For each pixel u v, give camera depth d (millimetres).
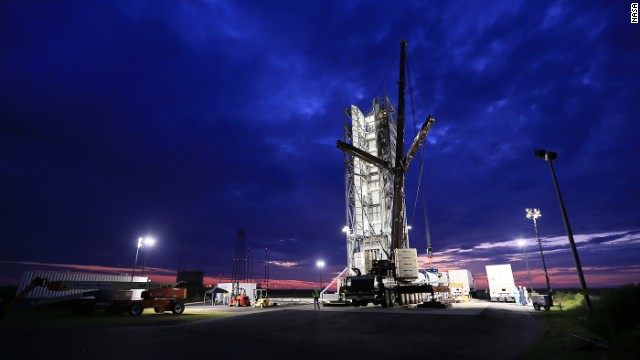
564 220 18922
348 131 51688
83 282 35594
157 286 36344
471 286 52094
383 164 35062
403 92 34844
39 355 12781
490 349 13016
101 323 24172
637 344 10188
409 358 12141
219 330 19984
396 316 22125
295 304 48844
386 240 45719
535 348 12523
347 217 48594
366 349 13906
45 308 37438
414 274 31297
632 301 12227
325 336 17391
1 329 20281
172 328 21188
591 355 10703
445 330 17625
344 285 31250
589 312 15398
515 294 32500
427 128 32844
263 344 15383
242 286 56250
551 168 20094
